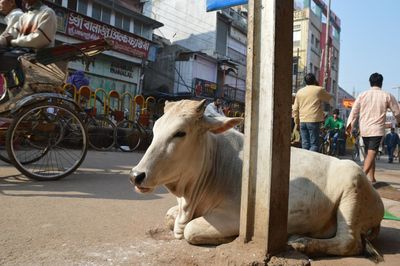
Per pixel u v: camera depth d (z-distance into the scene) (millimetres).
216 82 26125
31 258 2273
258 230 2182
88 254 2373
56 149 5809
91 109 9242
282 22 2137
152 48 21609
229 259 2113
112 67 19578
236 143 2820
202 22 27141
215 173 2674
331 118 15289
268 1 2139
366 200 2615
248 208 2217
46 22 4762
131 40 20031
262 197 2164
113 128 9539
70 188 4332
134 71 20859
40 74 4766
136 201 3896
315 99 6887
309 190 2555
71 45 4922
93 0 19078
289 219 2486
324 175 2643
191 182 2576
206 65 25031
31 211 3287
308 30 32781
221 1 5902
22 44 4727
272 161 2115
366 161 6121
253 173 2221
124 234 2807
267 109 2146
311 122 6895
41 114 5066
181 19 28031
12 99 4633
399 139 16688
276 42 2105
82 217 3201
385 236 3172
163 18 28672
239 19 29250
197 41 27312
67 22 16625
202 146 2551
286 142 2197
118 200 3891
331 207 2596
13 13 5098
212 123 2512
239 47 29219
